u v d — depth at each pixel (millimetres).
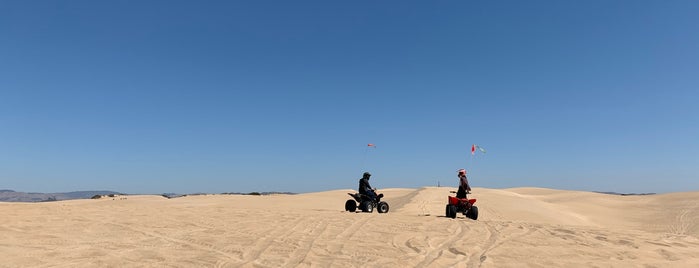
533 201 33688
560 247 9250
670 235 11836
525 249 8984
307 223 12531
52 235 9828
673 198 34125
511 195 37344
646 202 34375
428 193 33781
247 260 7598
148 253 8062
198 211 16031
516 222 14125
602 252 8773
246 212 15773
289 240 9641
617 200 36438
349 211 18031
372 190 17547
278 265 7246
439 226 12336
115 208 17125
